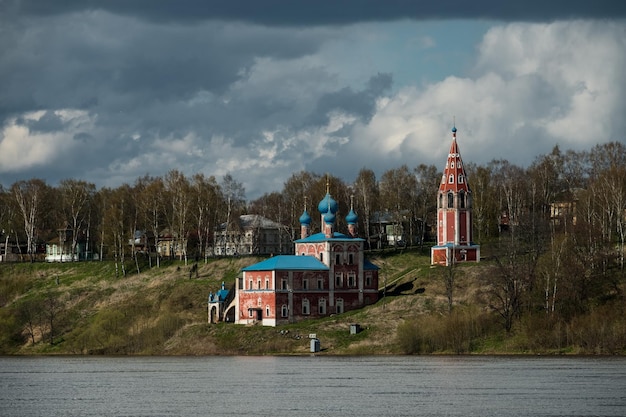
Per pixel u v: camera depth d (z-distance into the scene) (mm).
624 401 187375
